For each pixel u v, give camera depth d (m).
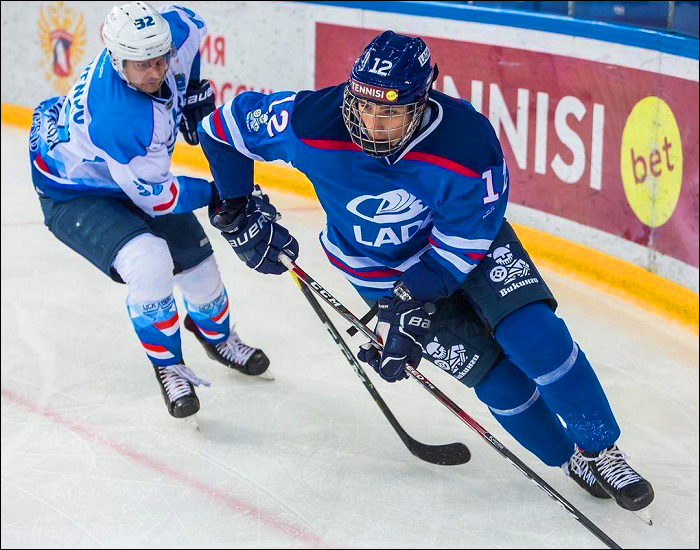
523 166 19.48
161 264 12.55
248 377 14.94
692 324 16.48
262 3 23.11
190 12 13.70
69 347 15.98
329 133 9.91
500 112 19.58
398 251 10.98
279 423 13.70
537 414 11.66
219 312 14.31
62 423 13.75
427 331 10.51
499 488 12.18
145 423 13.76
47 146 12.91
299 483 12.31
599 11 18.52
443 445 12.64
